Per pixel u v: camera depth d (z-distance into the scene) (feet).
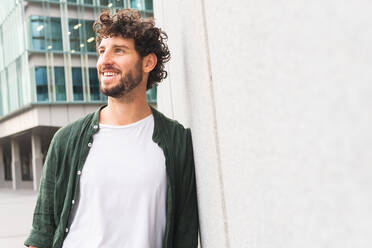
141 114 6.56
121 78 6.18
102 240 5.88
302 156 2.58
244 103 3.66
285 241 2.95
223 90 4.31
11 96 87.71
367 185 1.94
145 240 5.91
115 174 6.07
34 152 82.17
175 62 7.35
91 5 79.71
